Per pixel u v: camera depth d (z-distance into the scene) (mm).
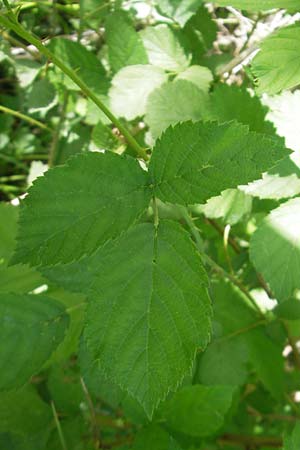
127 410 389
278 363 482
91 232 266
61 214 265
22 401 402
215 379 452
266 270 379
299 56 330
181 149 269
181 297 264
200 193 267
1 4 390
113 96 500
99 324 265
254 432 575
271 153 259
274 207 455
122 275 267
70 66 542
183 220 464
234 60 527
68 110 609
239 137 262
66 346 410
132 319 264
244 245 526
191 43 543
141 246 270
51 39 540
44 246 263
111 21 516
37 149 732
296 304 471
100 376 387
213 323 460
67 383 418
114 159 272
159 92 455
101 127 529
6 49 565
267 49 331
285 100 416
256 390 537
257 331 480
